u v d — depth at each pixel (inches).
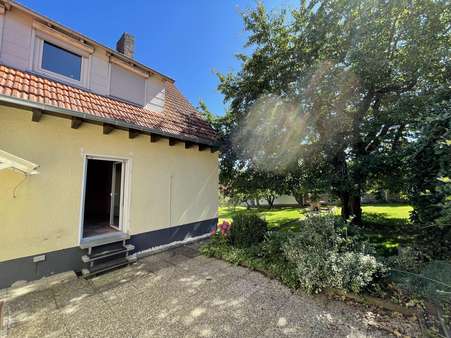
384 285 129.6
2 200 141.0
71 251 169.6
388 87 245.8
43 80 174.2
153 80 269.4
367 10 224.4
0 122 141.7
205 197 299.9
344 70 232.7
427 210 141.0
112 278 160.6
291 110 272.8
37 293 138.1
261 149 303.4
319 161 286.5
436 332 93.3
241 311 117.7
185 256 209.9
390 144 250.4
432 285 109.6
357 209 318.0
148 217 227.5
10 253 142.9
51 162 162.9
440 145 120.0
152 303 126.5
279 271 154.8
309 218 167.8
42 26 179.2
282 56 261.1
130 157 214.8
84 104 183.2
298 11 262.7
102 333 101.4
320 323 106.3
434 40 206.4
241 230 215.0
